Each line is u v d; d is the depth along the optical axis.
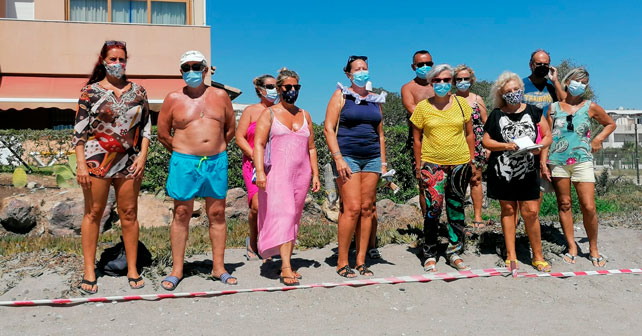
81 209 8.50
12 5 18.61
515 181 6.07
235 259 6.68
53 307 4.91
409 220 9.69
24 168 12.12
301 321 4.69
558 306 5.21
